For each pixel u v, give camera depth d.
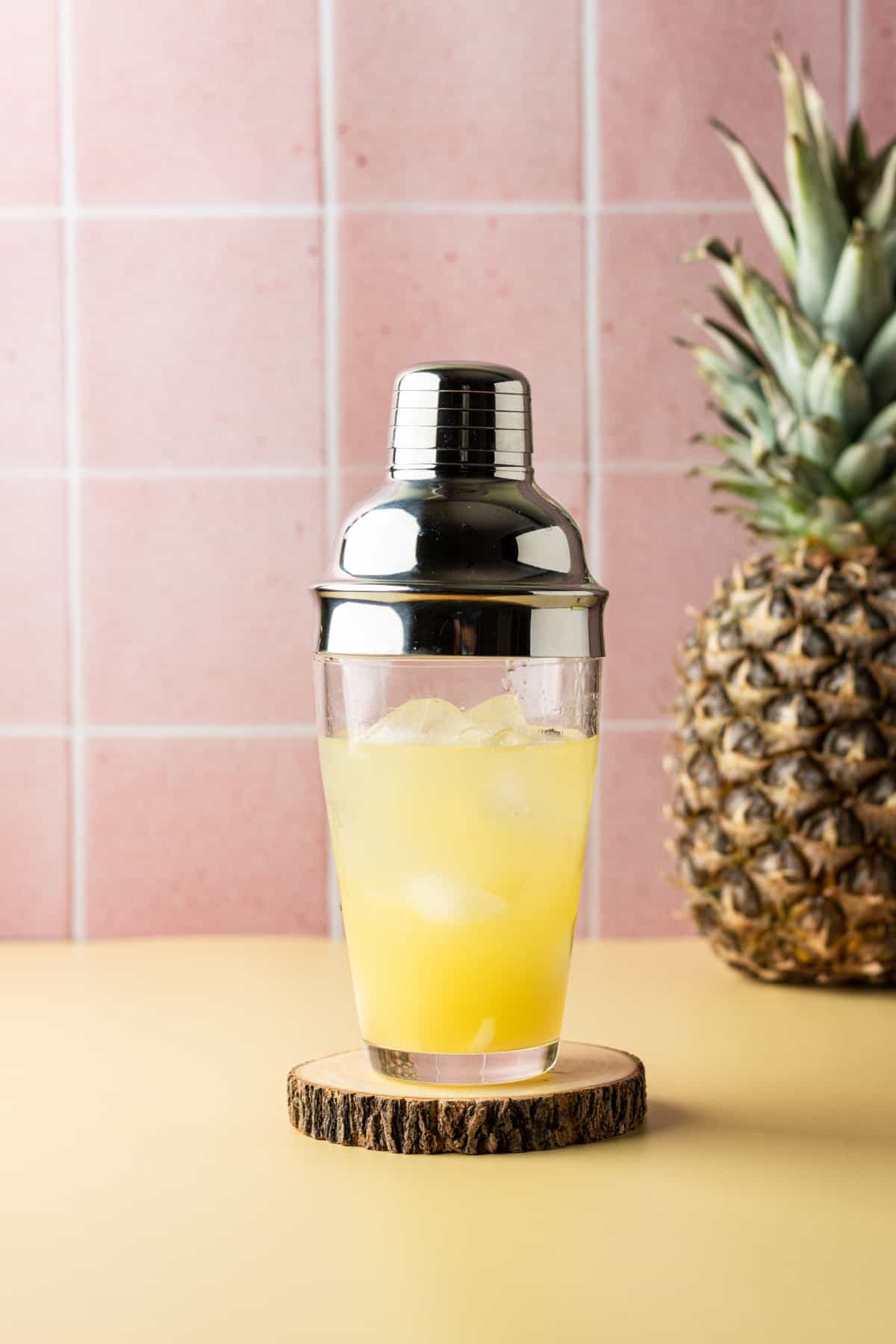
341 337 1.10
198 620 1.12
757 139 1.10
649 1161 0.60
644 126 1.10
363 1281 0.48
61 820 1.12
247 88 1.10
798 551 0.87
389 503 0.60
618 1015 0.85
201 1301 0.47
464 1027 0.62
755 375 0.88
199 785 1.12
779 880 0.84
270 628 1.11
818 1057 0.76
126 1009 0.87
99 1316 0.46
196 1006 0.88
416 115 1.10
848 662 0.83
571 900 0.63
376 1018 0.63
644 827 1.12
